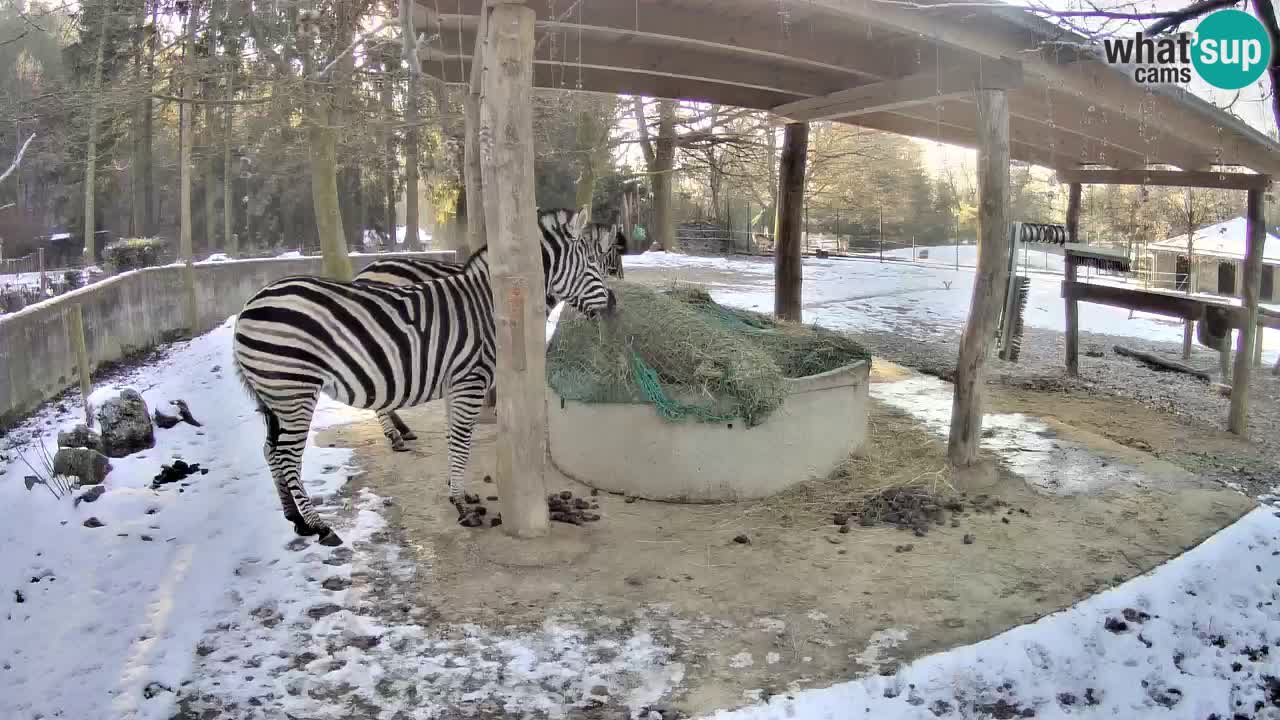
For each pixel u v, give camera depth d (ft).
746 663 12.17
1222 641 13.79
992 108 19.74
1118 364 42.80
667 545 16.30
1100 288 36.70
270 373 15.02
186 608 13.46
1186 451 26.91
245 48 29.60
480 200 21.97
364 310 15.71
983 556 16.06
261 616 13.29
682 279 64.28
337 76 27.43
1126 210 89.30
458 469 17.52
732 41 20.67
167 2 27.48
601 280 19.89
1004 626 13.42
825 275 77.05
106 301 33.12
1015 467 21.52
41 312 26.99
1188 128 25.20
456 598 14.01
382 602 13.83
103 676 11.54
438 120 29.19
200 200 97.14
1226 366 39.24
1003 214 19.83
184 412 24.04
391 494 18.71
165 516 17.01
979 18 17.71
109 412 21.03
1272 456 26.86
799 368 20.68
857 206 126.11
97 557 15.16
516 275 15.33
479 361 17.29
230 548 15.67
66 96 25.81
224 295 45.65
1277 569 16.03
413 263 18.88
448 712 10.92
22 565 14.84
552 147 55.67
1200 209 79.92
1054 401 32.89
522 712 10.94
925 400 28.55
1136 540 16.99
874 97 24.72
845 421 20.66
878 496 18.88
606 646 12.59
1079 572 15.44
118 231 98.07
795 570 15.29
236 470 20.06
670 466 18.56
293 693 11.27
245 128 58.18
